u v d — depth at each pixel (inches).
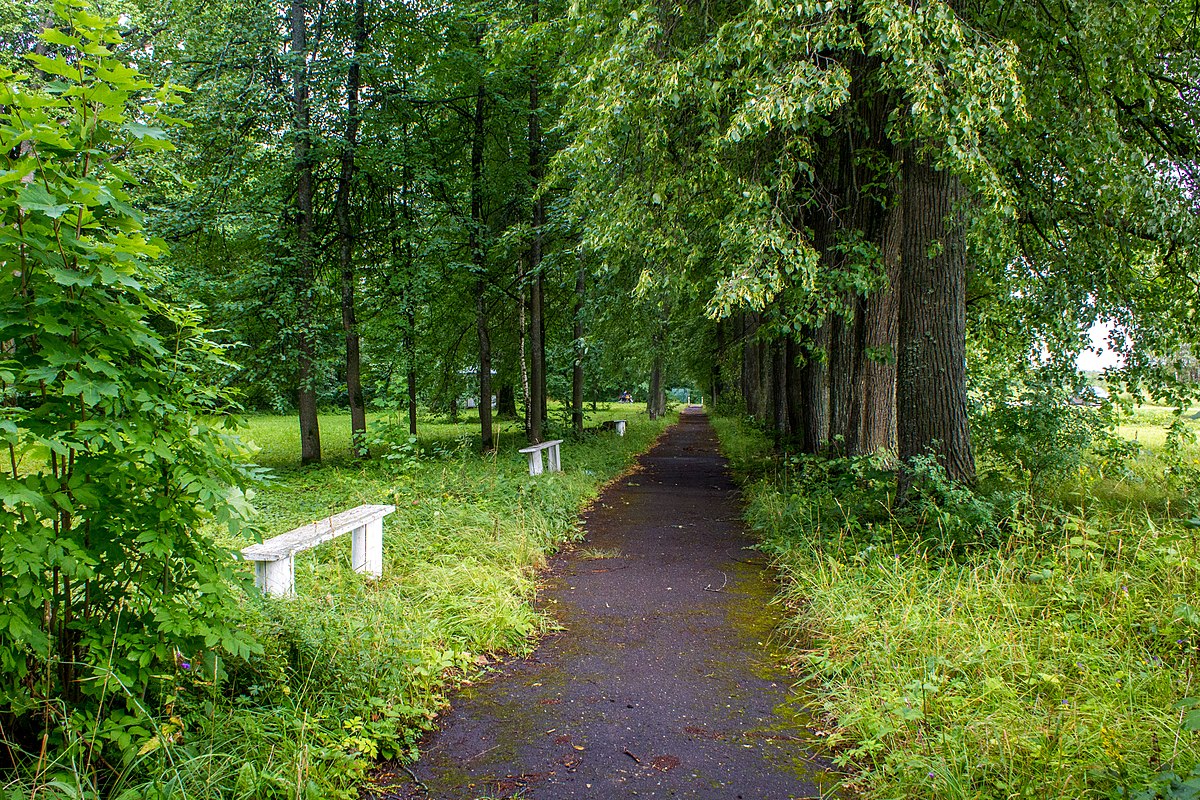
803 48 254.2
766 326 388.2
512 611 200.5
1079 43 290.2
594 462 577.0
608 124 297.4
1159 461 425.7
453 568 229.0
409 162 486.6
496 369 781.9
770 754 130.3
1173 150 339.6
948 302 263.7
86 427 93.8
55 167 92.9
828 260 378.3
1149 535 206.5
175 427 106.3
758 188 269.6
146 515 105.0
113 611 108.2
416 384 614.2
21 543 88.9
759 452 623.8
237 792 101.7
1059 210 341.1
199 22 459.5
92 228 101.5
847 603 192.7
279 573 179.8
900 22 216.5
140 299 105.8
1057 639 157.5
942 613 176.4
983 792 108.8
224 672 113.0
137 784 99.3
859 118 328.8
